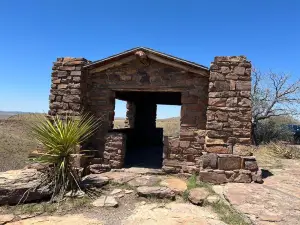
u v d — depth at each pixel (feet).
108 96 27.68
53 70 27.09
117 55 26.43
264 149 44.14
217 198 18.44
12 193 17.81
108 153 27.07
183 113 25.58
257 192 19.43
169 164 25.53
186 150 25.23
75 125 21.44
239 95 23.35
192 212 16.75
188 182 22.40
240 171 22.31
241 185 21.27
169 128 101.14
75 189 20.02
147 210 17.12
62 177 19.85
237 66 23.58
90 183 21.43
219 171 22.30
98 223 15.24
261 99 57.72
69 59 26.84
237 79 23.47
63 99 26.50
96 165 26.09
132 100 43.32
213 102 23.57
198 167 24.73
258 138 58.80
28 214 16.47
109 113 27.63
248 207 16.49
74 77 26.50
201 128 25.05
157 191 19.27
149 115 51.16
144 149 44.21
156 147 47.65
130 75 27.22
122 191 20.49
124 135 27.63
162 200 18.90
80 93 26.30
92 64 27.04
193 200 18.16
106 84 27.78
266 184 21.90
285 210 16.10
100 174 24.90
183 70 25.77
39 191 18.60
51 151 20.24
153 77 26.58
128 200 18.92
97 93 27.99
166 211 16.93
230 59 23.75
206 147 23.27
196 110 25.29
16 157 58.18
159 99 47.21
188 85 25.61
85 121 26.61
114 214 16.60
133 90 27.12
